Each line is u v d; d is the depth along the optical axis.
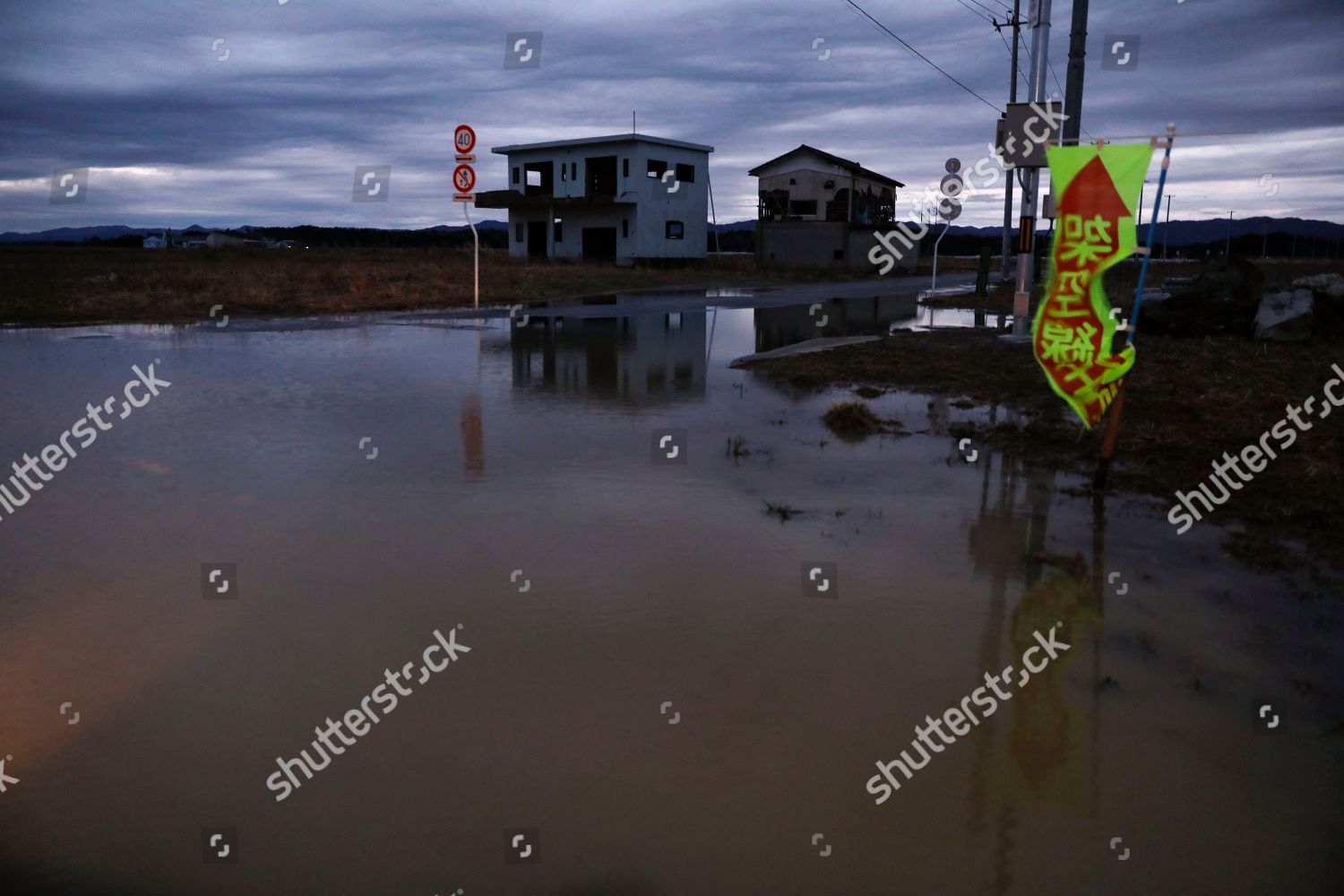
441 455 6.90
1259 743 3.10
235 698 3.31
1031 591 4.39
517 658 3.63
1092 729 3.17
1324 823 2.69
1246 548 5.01
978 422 8.30
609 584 4.40
